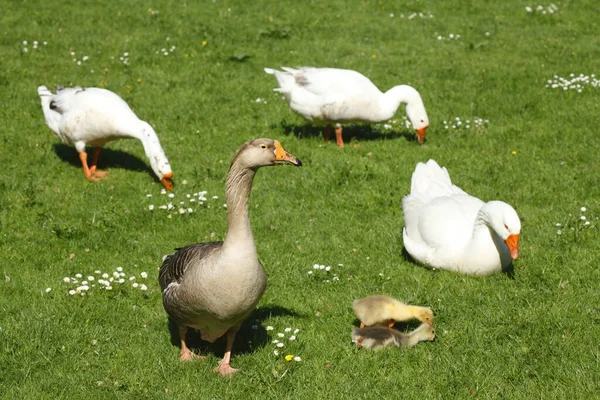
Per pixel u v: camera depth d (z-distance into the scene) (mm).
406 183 11992
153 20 20641
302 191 11695
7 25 19750
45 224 10422
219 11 21594
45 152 13023
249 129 14453
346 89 13312
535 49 19641
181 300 6691
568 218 10469
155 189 11766
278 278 9047
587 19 22078
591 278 8883
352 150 13492
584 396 6629
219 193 11570
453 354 7359
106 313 8125
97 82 16438
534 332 7641
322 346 7527
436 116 15227
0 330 7594
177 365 7176
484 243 8758
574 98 15930
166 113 15031
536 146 13477
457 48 19766
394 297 8523
